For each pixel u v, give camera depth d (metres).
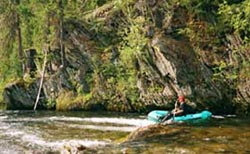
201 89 24.95
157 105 26.98
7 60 40.94
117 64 29.53
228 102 24.38
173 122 18.83
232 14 24.98
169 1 27.11
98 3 35.34
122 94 28.73
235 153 11.62
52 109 32.22
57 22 33.19
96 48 31.00
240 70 24.11
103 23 31.28
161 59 25.92
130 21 29.33
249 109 23.66
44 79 32.88
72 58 31.67
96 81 30.28
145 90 27.36
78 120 23.55
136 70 27.97
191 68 25.19
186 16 26.52
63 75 31.88
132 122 21.95
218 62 24.70
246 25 24.19
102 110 29.81
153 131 15.05
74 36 31.89
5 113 29.41
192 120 19.47
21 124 22.31
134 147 12.81
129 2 29.44
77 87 31.12
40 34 36.97
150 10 27.56
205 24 25.88
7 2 39.66
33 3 38.47
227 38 24.92
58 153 14.10
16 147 15.70
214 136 14.20
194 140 13.55
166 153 11.88
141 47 27.09
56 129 19.92
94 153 12.19
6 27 39.12
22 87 33.22
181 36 26.12
